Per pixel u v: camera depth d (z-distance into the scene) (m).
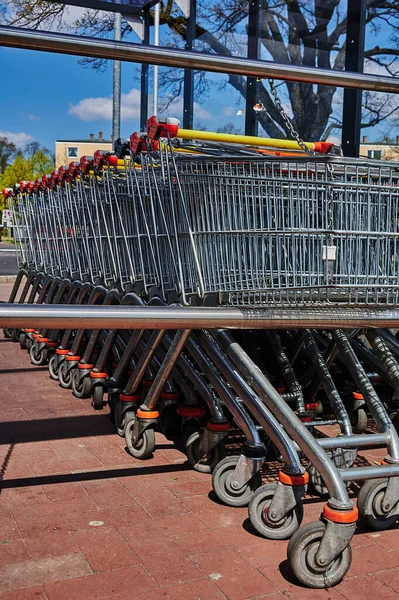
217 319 2.93
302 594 2.49
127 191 4.52
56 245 6.39
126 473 3.69
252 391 3.12
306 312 3.16
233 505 3.24
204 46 7.12
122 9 6.54
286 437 2.92
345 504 2.53
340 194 3.36
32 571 2.60
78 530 2.97
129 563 2.68
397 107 6.15
